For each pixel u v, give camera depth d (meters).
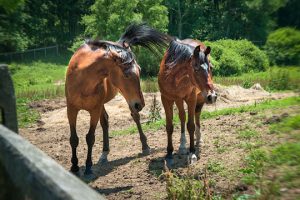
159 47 8.44
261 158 6.48
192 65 7.49
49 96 21.94
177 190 5.46
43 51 47.47
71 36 56.09
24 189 1.83
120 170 7.86
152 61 31.19
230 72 33.34
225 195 5.66
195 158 7.59
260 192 5.32
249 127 9.12
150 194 6.29
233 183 5.97
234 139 8.46
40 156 1.89
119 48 7.18
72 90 7.30
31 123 15.49
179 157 8.10
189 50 7.65
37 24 49.72
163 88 8.05
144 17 37.00
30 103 19.45
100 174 7.75
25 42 44.06
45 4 52.72
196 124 8.73
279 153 6.45
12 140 2.13
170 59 7.86
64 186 1.56
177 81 7.75
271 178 5.65
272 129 8.30
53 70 41.19
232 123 9.99
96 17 36.06
